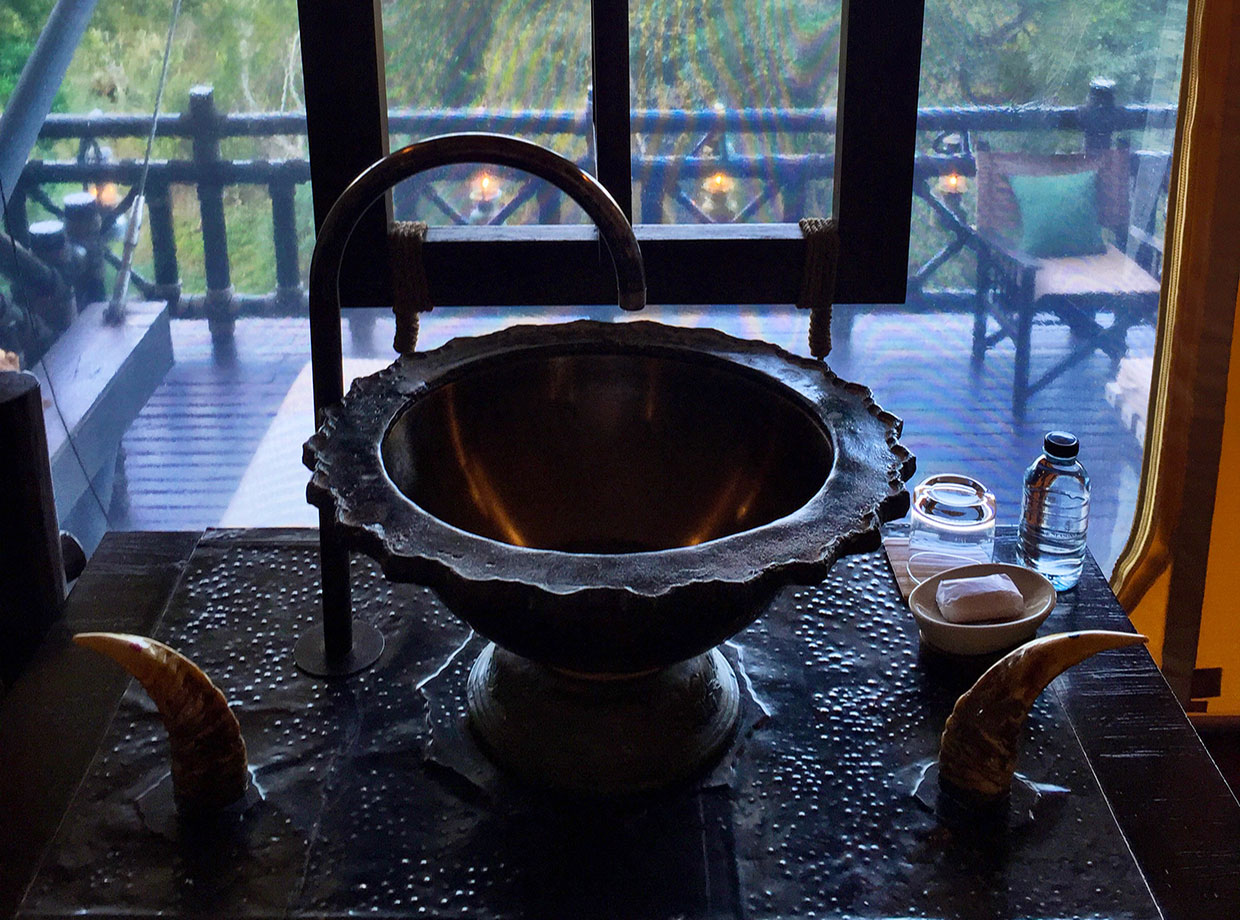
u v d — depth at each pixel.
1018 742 0.92
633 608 0.71
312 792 0.91
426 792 0.91
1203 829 0.89
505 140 0.87
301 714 0.99
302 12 1.21
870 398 0.95
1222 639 1.82
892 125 1.27
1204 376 1.64
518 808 0.89
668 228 1.31
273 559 1.19
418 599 1.13
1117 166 1.70
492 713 0.95
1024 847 0.87
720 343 1.02
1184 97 1.54
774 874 0.84
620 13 1.22
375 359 1.89
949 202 1.75
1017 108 1.69
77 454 1.79
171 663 0.83
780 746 0.96
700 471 1.01
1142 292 1.76
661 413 1.02
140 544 1.21
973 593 1.04
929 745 0.96
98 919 0.80
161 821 0.88
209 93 1.64
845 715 0.99
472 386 0.99
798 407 0.95
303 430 1.84
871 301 1.35
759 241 1.28
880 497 0.82
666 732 0.92
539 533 1.02
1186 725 0.99
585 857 0.85
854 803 0.90
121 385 1.77
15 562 1.15
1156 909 0.81
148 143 1.66
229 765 0.87
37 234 1.67
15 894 0.83
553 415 1.02
